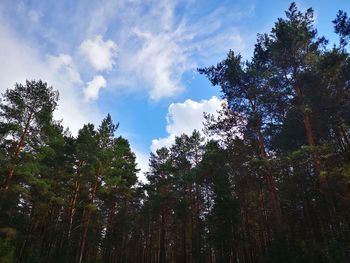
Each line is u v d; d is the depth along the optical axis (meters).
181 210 35.09
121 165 34.84
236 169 20.84
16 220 27.19
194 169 30.53
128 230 42.44
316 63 18.42
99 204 37.72
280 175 18.88
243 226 31.05
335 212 15.87
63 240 30.84
